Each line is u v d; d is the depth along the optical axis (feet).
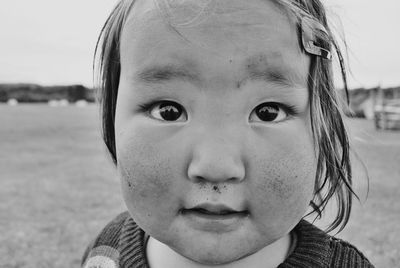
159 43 0.60
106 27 0.83
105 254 1.02
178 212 0.63
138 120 0.64
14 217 4.05
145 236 0.93
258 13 0.60
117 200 4.59
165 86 0.61
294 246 0.83
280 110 0.63
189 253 0.63
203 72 0.59
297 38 0.63
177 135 0.61
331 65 0.77
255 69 0.60
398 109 11.02
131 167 0.64
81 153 7.91
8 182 5.43
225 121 0.60
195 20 0.59
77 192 4.92
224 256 0.62
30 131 11.49
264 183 0.61
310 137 0.67
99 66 0.88
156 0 0.62
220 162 0.59
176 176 0.61
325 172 0.83
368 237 3.33
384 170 5.77
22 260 3.11
